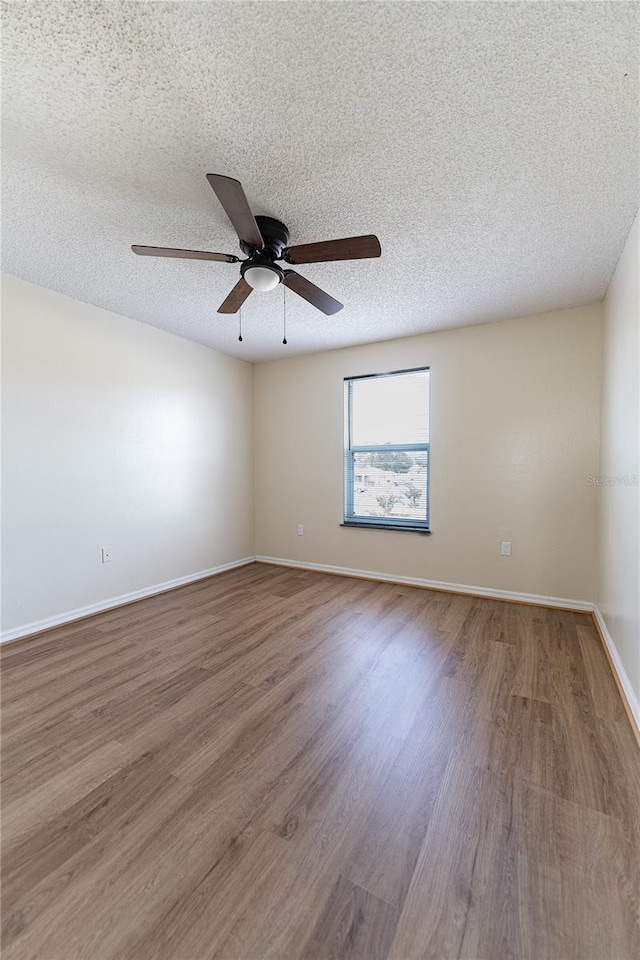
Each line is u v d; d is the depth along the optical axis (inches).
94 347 123.0
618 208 75.5
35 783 57.9
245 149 61.1
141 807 53.9
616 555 93.2
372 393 161.0
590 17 42.8
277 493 184.4
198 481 160.9
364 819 52.1
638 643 70.9
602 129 57.2
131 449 135.0
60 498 115.4
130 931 39.3
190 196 72.4
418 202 73.9
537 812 52.9
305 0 41.0
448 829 50.6
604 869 45.2
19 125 56.5
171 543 149.9
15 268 99.5
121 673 88.7
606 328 111.9
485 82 50.1
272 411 184.1
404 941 38.6
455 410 141.9
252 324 137.5
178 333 147.5
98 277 103.9
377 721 72.2
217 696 80.0
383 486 160.1
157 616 122.2
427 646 101.7
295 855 47.1
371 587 150.9
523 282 106.1
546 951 37.8
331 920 40.3
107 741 66.9
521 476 132.2
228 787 57.4
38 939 38.5
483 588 139.0
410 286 107.8
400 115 54.8
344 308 122.4
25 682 84.8
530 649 99.7
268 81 49.9
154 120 55.7
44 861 46.2
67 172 66.4
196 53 46.5
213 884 43.8
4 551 103.3
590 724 70.9
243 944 38.4
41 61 47.5
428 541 148.6
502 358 133.7
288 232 81.7
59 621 115.1
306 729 70.1
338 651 99.2
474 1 41.4
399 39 45.1
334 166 64.7
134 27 43.9
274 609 128.0
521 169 65.5
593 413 121.8
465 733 68.9
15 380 104.9
